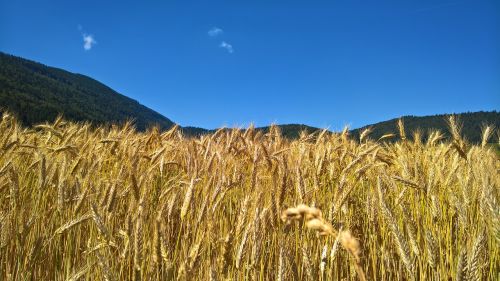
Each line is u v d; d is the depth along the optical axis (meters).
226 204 5.49
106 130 10.27
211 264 4.12
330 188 5.70
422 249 4.54
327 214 4.85
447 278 4.08
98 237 4.56
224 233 4.69
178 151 7.97
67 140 7.85
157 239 3.71
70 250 4.90
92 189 5.41
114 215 5.16
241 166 6.68
